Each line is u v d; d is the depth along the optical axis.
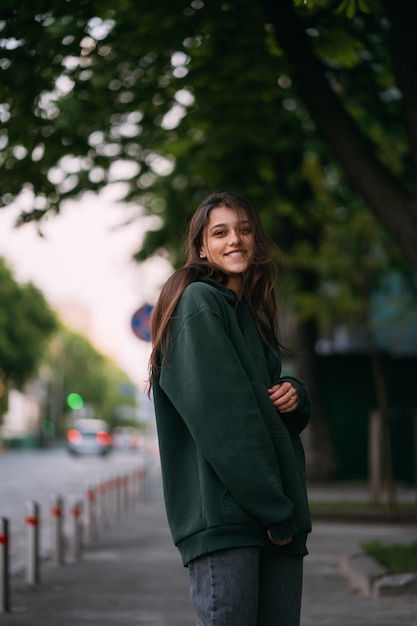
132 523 18.72
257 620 3.21
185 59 12.12
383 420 19.78
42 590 10.23
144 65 12.65
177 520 3.23
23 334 75.38
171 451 3.29
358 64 13.40
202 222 3.53
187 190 22.23
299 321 28.14
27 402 126.19
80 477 36.53
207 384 3.11
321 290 26.72
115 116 14.16
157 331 3.35
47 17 10.05
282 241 26.22
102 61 12.19
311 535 16.16
